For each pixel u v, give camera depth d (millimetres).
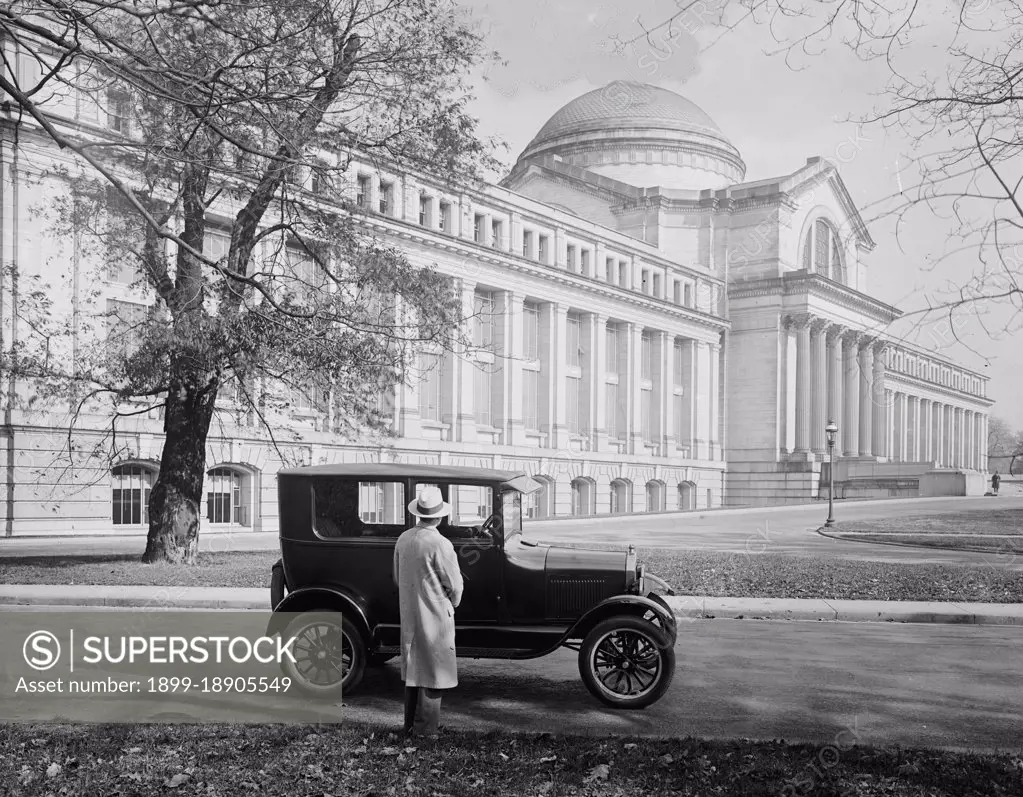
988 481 89500
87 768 6434
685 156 82312
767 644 12148
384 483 9094
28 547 28453
